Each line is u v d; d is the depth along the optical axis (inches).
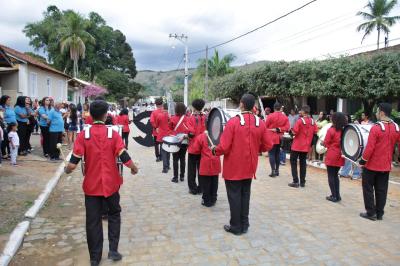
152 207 248.8
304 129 309.7
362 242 192.7
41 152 442.0
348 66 475.8
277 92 647.1
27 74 712.4
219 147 194.1
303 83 557.3
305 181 331.6
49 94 879.7
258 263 165.6
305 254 176.1
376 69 435.2
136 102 2679.6
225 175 198.5
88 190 158.1
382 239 197.8
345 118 263.3
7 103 358.3
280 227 212.7
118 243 175.9
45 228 203.6
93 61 2183.8
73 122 539.5
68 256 170.6
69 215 227.0
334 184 270.5
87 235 160.1
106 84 2180.1
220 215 233.1
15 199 244.4
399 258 173.8
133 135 819.4
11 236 183.0
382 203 230.1
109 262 164.2
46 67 807.1
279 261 167.9
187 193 287.9
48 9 2126.0
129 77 2613.2
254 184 324.2
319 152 419.2
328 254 176.6
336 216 236.2
